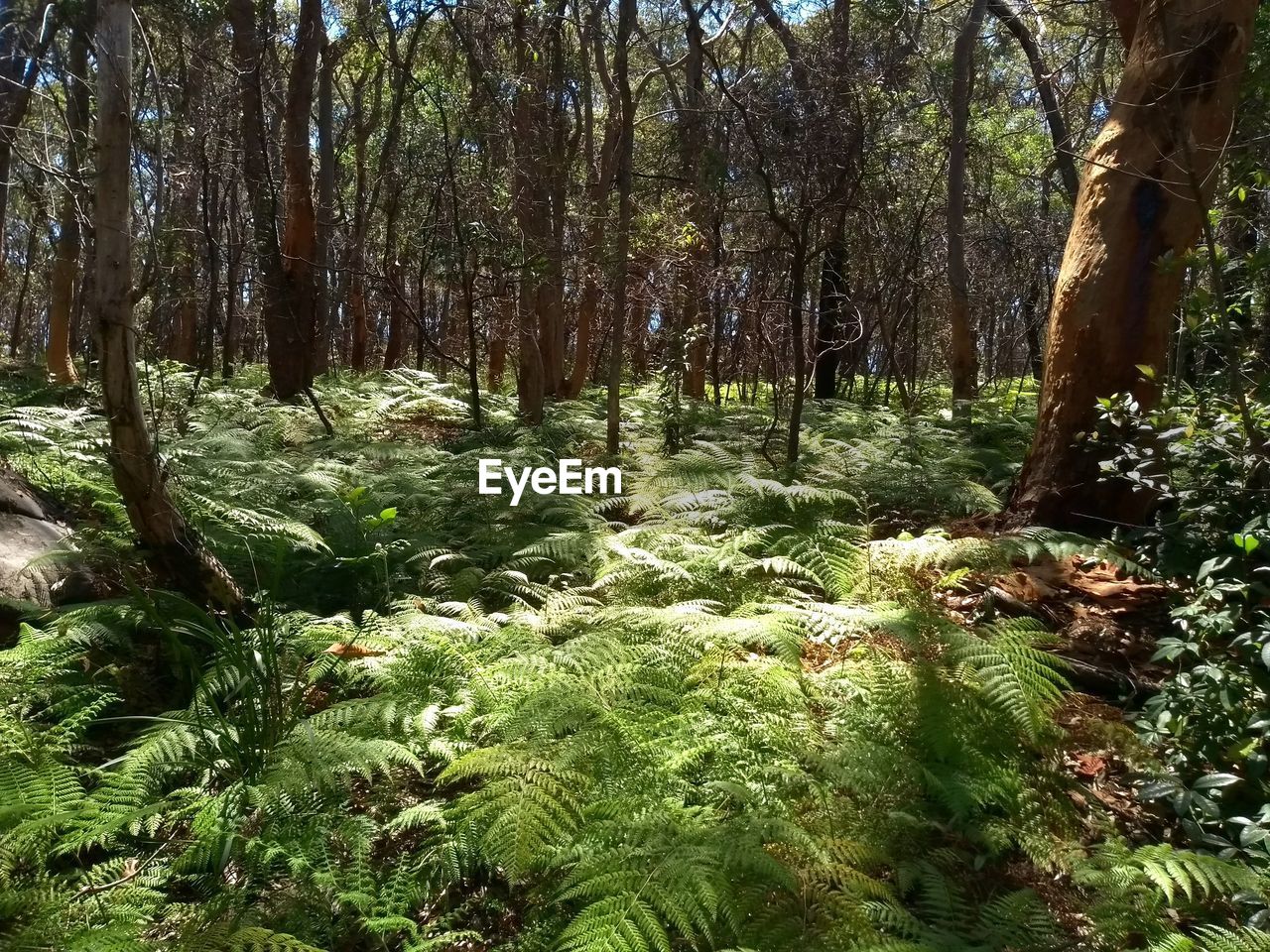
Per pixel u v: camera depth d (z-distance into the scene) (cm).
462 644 394
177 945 250
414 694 360
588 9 1278
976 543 448
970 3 1302
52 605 430
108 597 452
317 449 821
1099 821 321
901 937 262
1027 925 264
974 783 315
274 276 1068
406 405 1098
